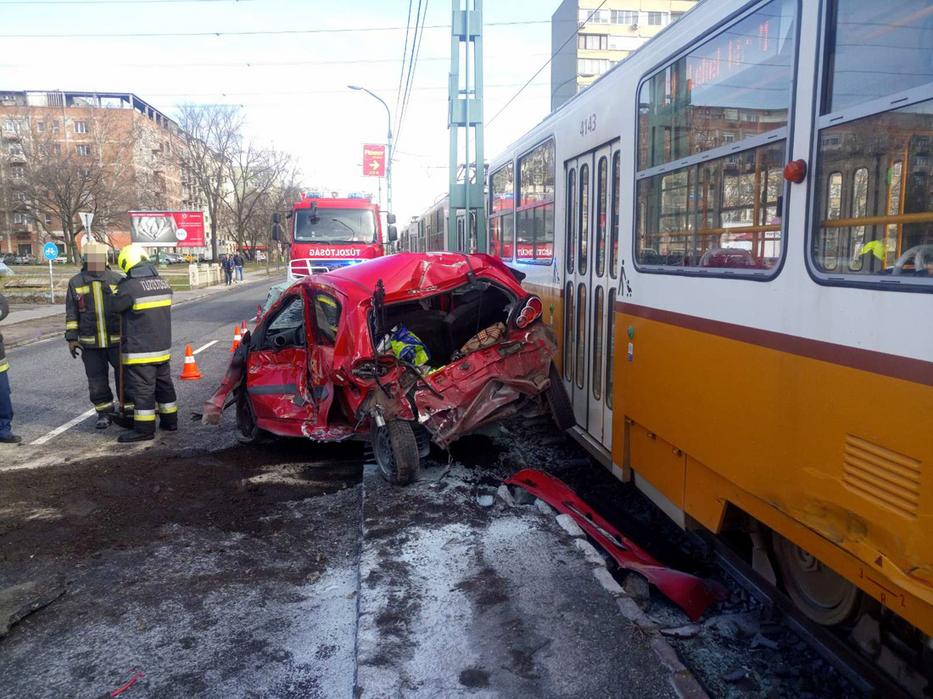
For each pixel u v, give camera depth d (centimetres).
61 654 367
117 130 6894
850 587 330
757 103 356
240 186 8488
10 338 1717
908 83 257
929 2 247
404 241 3969
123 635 384
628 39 5850
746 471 360
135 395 754
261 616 402
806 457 312
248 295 3438
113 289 803
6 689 339
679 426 434
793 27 324
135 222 4641
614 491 638
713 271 392
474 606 379
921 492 249
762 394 346
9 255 7694
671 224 452
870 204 277
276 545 497
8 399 754
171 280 4644
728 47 382
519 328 582
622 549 455
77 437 780
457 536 468
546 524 484
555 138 736
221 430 809
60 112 7438
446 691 311
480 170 1430
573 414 622
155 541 504
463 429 568
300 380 660
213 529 525
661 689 310
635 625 357
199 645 373
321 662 357
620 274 534
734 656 380
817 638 351
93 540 505
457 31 1424
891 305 263
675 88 447
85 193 6406
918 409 250
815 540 313
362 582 409
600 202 602
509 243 1003
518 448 708
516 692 310
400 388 550
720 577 479
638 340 499
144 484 621
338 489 610
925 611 253
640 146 500
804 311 314
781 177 335
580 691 310
